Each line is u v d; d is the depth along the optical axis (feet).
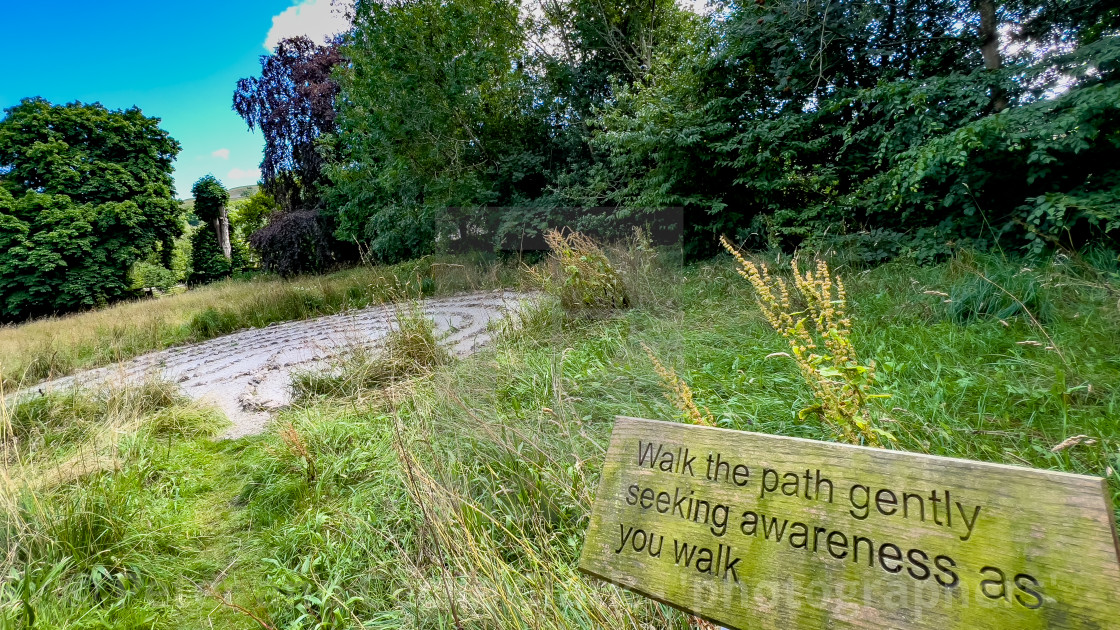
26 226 61.52
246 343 25.27
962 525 2.76
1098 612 2.37
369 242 46.39
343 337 20.53
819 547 3.09
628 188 28.63
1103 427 6.73
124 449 10.73
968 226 16.78
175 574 7.36
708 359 11.47
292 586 6.69
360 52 37.73
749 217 25.95
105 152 70.28
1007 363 8.96
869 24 21.18
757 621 3.15
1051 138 13.98
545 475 7.24
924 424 7.20
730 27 23.80
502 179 39.65
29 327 38.60
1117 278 11.11
